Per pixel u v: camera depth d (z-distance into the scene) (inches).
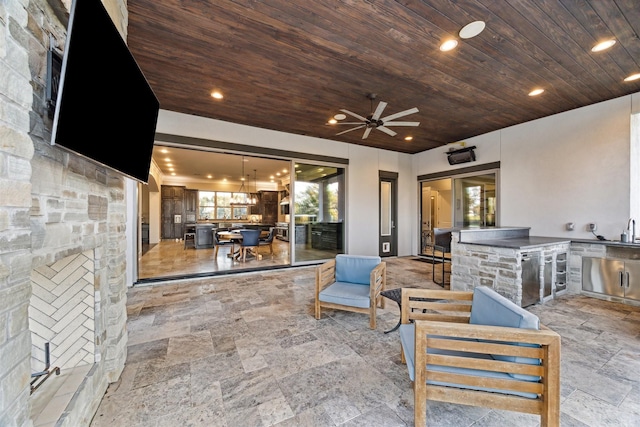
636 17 90.0
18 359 35.0
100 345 66.7
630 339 98.3
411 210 294.4
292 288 164.9
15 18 34.5
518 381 52.4
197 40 103.3
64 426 45.8
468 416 61.7
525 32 97.9
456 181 249.9
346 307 112.0
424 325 55.3
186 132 178.9
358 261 130.4
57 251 46.9
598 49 108.0
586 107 163.8
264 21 93.0
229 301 140.8
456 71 125.0
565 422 59.4
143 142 75.9
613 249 144.6
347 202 251.4
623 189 149.9
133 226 169.3
